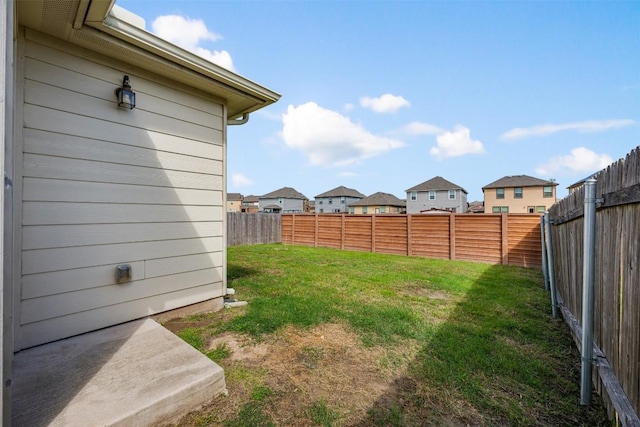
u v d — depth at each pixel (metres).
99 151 2.73
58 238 2.47
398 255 9.67
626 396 1.64
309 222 12.31
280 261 7.72
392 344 2.78
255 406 1.86
